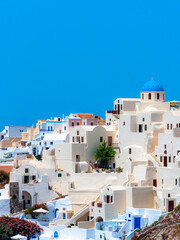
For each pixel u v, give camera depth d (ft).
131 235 564.30
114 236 572.51
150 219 583.58
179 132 624.59
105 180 640.99
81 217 621.31
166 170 615.16
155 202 615.57
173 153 622.95
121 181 635.66
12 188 654.53
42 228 606.55
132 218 583.58
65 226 605.73
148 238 538.88
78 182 647.15
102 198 616.39
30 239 592.60
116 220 592.19
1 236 581.12
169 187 611.47
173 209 591.37
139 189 611.06
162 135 634.84
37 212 637.71
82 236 589.73
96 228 588.91
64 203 639.35
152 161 635.25
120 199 609.83
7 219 600.39
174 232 532.73
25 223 598.75
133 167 638.12
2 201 648.38
